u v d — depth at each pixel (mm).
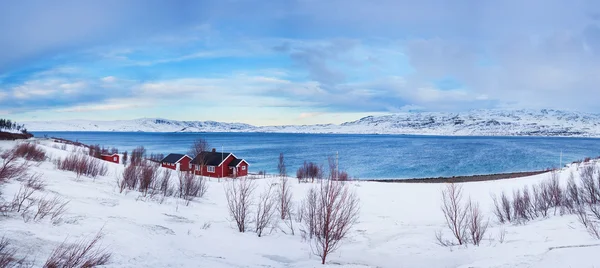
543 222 20719
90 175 33750
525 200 25562
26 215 12273
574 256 12297
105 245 10977
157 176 32844
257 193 36469
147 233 14141
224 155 59625
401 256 15227
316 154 133625
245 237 17359
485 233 19562
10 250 8312
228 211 25703
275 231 19812
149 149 157250
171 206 23875
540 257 12648
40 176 22625
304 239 18328
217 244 15133
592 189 25156
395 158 120312
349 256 15188
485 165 100875
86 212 15578
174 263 10742
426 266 13656
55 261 8094
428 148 171375
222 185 42562
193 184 32156
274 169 88312
